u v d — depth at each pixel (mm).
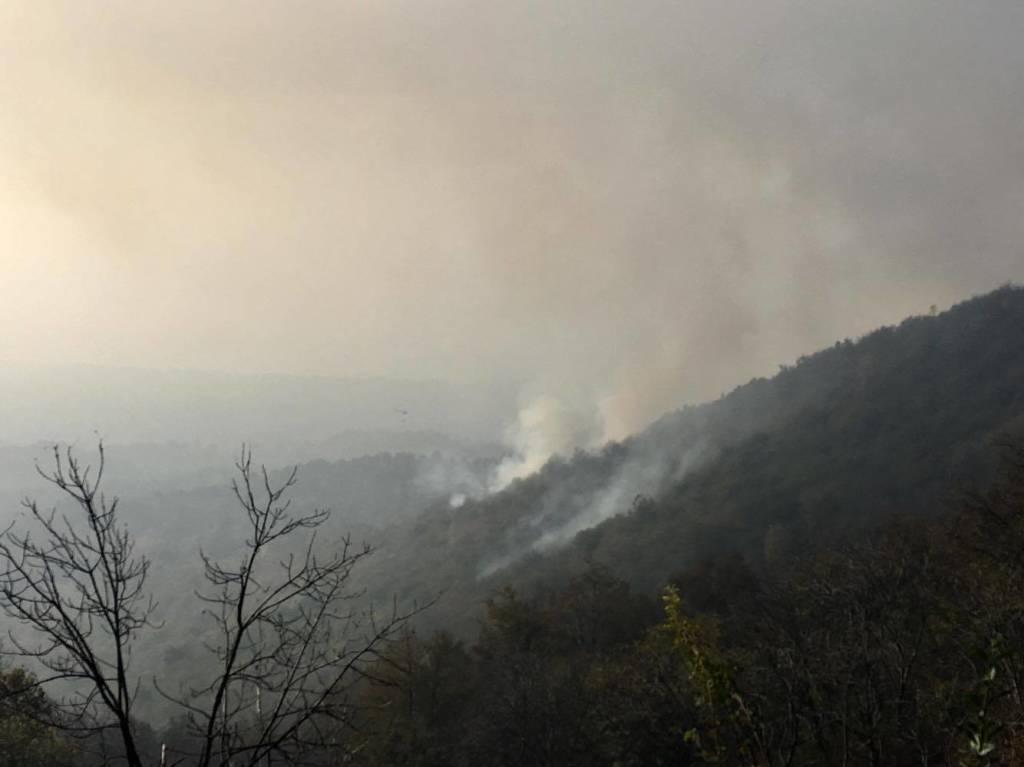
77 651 4258
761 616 15789
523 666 19188
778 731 7086
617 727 12883
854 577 10688
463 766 16359
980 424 69938
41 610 4125
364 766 13836
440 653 25188
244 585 4996
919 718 7469
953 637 9258
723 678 5000
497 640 32062
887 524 31516
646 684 10852
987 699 4586
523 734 15875
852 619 9477
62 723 4797
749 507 71000
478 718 18594
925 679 8852
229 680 4680
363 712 15234
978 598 9789
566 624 33219
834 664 8156
